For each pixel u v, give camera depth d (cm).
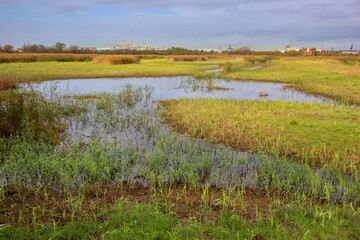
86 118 1516
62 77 3200
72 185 825
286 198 770
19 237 587
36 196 758
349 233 618
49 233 602
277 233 610
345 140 1202
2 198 745
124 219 647
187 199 760
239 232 618
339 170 955
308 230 603
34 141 1098
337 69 4456
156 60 6781
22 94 1259
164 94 2403
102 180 858
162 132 1327
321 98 2283
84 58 5922
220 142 1205
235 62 6244
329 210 683
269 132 1302
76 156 979
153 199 752
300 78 3381
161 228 621
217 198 768
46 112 1320
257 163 995
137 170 931
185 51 12500
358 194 781
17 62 4962
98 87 2684
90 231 611
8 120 1166
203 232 614
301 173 902
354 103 2034
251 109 1767
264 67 4981
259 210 712
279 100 2088
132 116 1597
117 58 5266
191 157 1014
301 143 1177
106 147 1073
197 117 1556
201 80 3288
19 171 862
